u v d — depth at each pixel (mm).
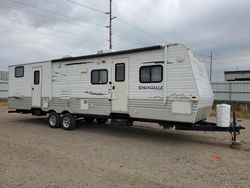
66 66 10383
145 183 4621
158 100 7949
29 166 5430
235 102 22109
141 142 8133
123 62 8750
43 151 6707
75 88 10109
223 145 7918
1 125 11453
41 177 4805
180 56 7492
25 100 11898
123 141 8234
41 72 11242
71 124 10109
